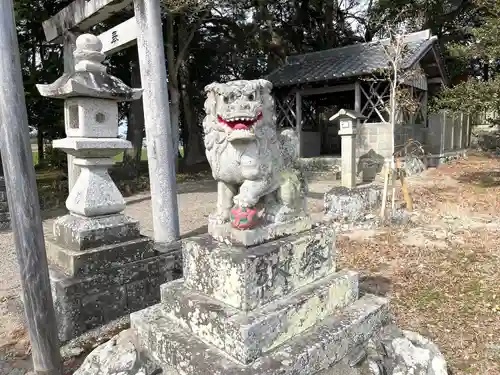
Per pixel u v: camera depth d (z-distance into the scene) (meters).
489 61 9.52
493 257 5.02
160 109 4.74
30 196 2.70
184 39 13.84
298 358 1.93
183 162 18.75
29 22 9.91
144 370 2.23
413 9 15.58
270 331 1.98
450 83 16.23
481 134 17.53
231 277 2.07
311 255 2.40
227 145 2.23
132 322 2.49
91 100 3.78
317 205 8.50
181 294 2.29
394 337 2.51
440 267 4.74
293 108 15.79
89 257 3.62
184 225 7.29
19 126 2.63
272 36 17.23
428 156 13.41
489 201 8.12
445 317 3.57
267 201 2.43
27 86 9.46
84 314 3.53
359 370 2.25
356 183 11.60
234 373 1.80
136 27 4.81
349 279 2.53
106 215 3.92
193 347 2.06
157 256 4.11
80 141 3.64
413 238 5.93
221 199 2.45
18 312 3.90
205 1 11.62
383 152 12.40
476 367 2.86
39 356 2.82
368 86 13.82
